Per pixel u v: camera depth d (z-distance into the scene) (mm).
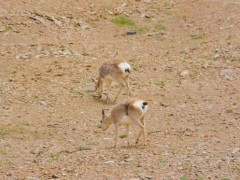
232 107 59125
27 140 51906
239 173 39375
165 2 106062
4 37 82062
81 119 58031
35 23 87625
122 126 55312
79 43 83562
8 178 41875
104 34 90062
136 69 74125
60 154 47062
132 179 38969
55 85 67438
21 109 60250
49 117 58438
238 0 106875
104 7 99562
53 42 82062
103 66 64000
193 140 48000
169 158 42906
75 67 73375
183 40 88000
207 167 40594
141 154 44375
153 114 58625
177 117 57094
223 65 74188
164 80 70562
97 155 45281
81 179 39906
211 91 65875
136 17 98375
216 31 90500
